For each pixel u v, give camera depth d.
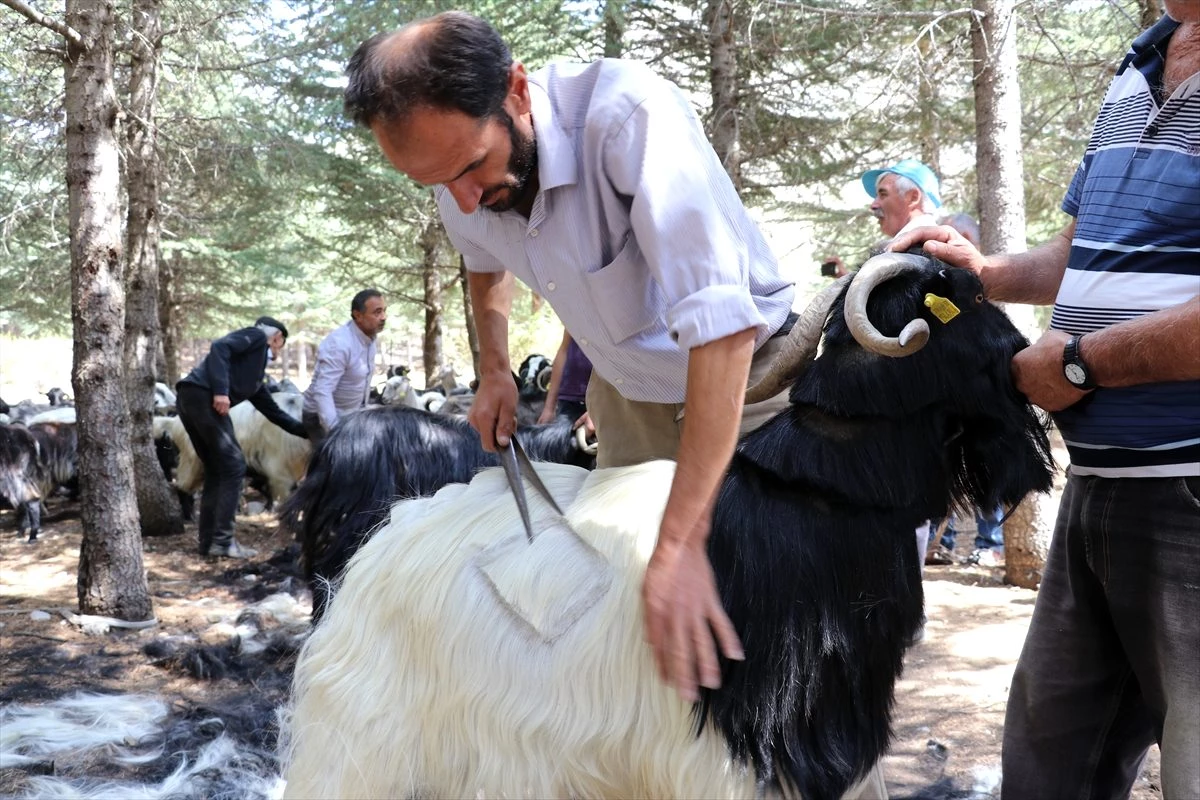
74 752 3.88
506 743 2.07
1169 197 2.08
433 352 18.55
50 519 9.22
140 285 8.28
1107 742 2.47
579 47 12.40
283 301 21.41
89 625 5.41
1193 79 2.05
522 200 2.15
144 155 8.28
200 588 6.65
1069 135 11.75
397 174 14.74
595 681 2.04
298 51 11.78
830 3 9.12
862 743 2.08
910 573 2.14
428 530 2.28
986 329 2.14
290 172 12.98
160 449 10.30
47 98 9.45
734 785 2.01
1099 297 2.18
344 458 3.72
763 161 12.52
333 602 2.33
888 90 9.03
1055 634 2.44
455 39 1.87
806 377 2.18
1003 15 6.48
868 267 2.06
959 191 14.05
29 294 15.66
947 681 4.76
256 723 4.19
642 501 2.21
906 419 2.10
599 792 2.08
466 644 2.11
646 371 2.41
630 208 2.06
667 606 1.86
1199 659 2.07
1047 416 2.36
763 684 2.00
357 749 2.16
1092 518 2.25
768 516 2.08
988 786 3.66
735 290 1.86
